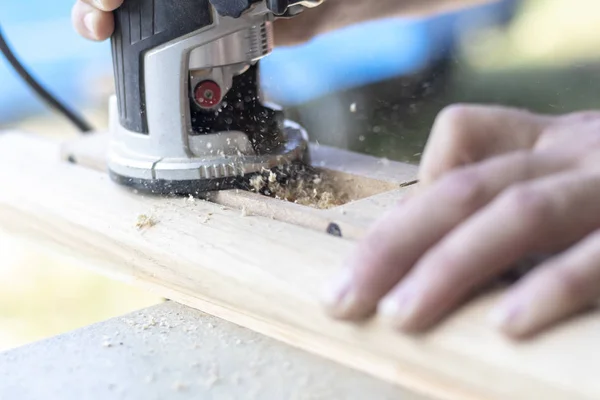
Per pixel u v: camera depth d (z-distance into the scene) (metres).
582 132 0.41
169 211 0.51
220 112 0.52
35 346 0.45
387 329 0.39
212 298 0.46
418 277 0.38
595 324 0.38
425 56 0.88
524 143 0.42
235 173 0.51
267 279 0.43
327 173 0.54
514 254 0.38
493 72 0.86
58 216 0.52
